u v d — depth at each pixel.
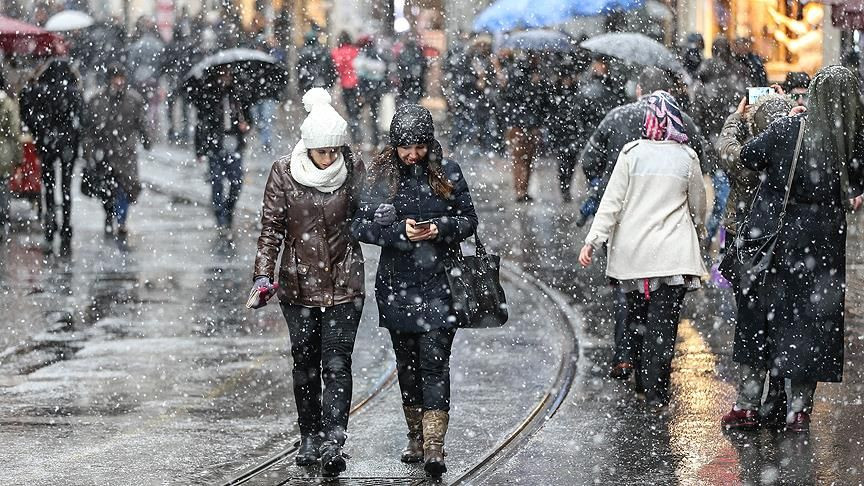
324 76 69.56
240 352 25.11
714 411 20.31
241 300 30.75
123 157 41.41
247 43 65.31
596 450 18.23
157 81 63.06
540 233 41.03
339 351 17.34
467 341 25.89
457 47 64.50
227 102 46.72
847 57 53.53
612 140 23.80
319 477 17.22
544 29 54.22
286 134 72.69
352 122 69.50
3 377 23.22
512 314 28.62
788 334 18.75
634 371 22.62
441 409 17.16
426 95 75.06
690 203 21.23
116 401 21.42
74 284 33.16
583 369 23.31
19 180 44.84
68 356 24.91
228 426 19.86
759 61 37.78
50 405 21.17
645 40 41.50
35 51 49.56
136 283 33.25
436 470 16.95
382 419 20.30
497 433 19.27
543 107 48.78
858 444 18.30
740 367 19.30
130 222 45.56
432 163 17.20
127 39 66.06
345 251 17.44
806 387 18.92
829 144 18.70
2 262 37.03
